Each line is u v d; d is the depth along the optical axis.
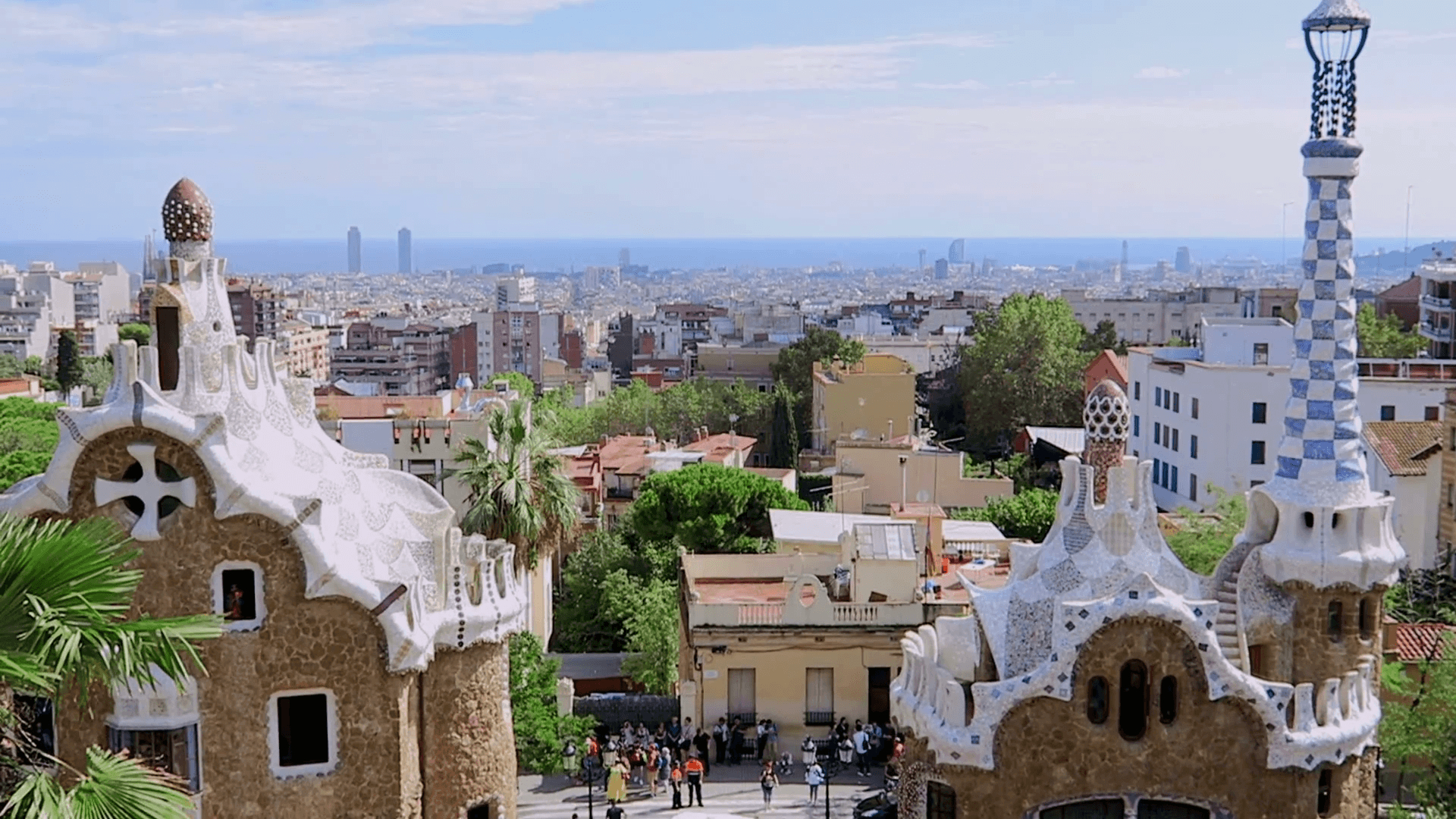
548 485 59.88
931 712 37.28
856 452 98.00
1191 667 35.97
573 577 79.12
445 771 38.72
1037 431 141.62
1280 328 111.31
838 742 53.19
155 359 35.50
